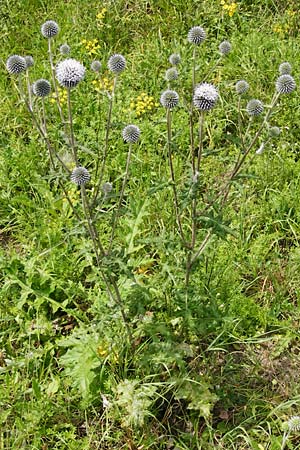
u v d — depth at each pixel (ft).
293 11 6.60
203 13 6.56
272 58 5.91
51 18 6.55
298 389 3.68
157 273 4.00
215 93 3.02
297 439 3.40
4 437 3.41
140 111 5.53
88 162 5.06
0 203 4.83
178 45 6.04
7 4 6.61
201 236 4.23
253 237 4.56
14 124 5.44
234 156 5.11
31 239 4.53
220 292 3.97
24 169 4.96
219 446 3.36
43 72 5.84
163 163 5.09
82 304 4.09
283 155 5.10
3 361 3.79
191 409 3.49
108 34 6.43
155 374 3.46
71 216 4.63
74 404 3.54
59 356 3.84
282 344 3.88
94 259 4.25
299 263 4.32
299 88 5.58
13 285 4.09
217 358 3.77
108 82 5.85
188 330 3.67
